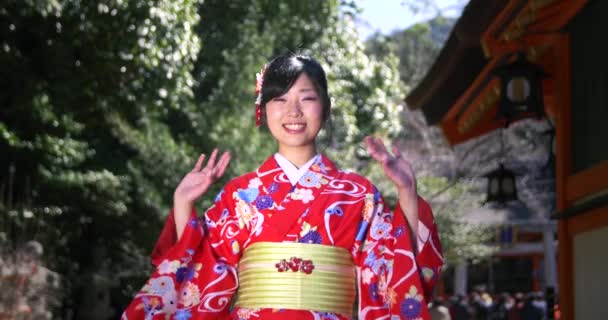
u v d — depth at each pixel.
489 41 8.91
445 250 26.44
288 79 4.19
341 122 19.25
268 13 19.42
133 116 16.23
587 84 9.05
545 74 9.09
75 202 14.72
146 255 16.19
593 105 8.88
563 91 9.71
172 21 13.32
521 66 8.99
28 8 12.50
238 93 17.27
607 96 8.37
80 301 16.50
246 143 16.27
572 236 9.90
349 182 4.22
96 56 13.58
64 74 13.83
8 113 13.79
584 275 9.42
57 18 13.03
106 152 16.03
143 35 13.13
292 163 4.23
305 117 4.20
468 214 31.50
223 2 18.47
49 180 13.95
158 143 15.73
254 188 4.20
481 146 27.11
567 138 9.77
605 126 8.48
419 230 4.08
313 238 4.07
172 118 17.28
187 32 13.62
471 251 29.48
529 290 45.12
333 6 20.23
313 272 4.03
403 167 4.07
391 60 23.97
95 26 13.10
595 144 8.87
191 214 4.19
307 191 4.14
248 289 4.11
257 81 4.39
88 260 16.64
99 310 16.58
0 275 9.15
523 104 9.02
